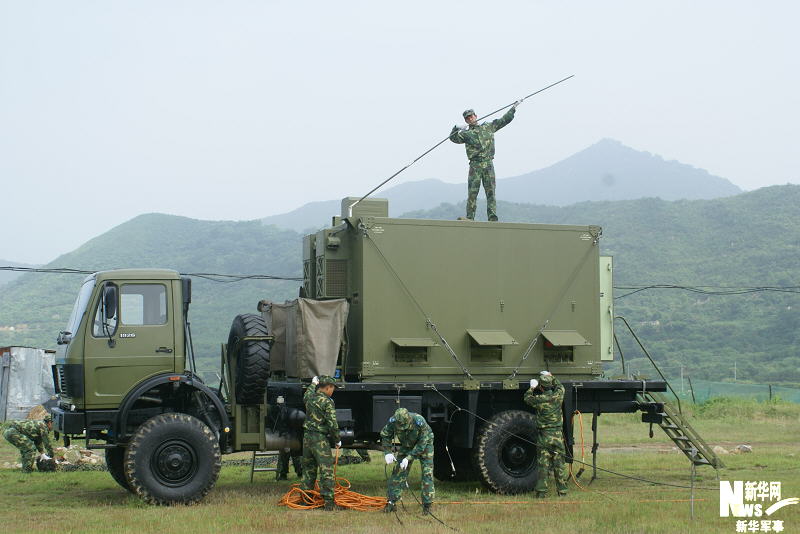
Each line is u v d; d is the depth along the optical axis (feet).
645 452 64.69
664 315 384.47
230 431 41.11
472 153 49.08
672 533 31.40
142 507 37.14
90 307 39.17
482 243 44.65
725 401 106.63
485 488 43.80
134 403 40.45
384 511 35.83
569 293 45.88
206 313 396.16
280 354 44.14
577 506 37.83
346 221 43.78
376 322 42.60
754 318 362.33
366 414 42.68
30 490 44.45
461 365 43.65
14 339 312.50
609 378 46.98
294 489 38.93
